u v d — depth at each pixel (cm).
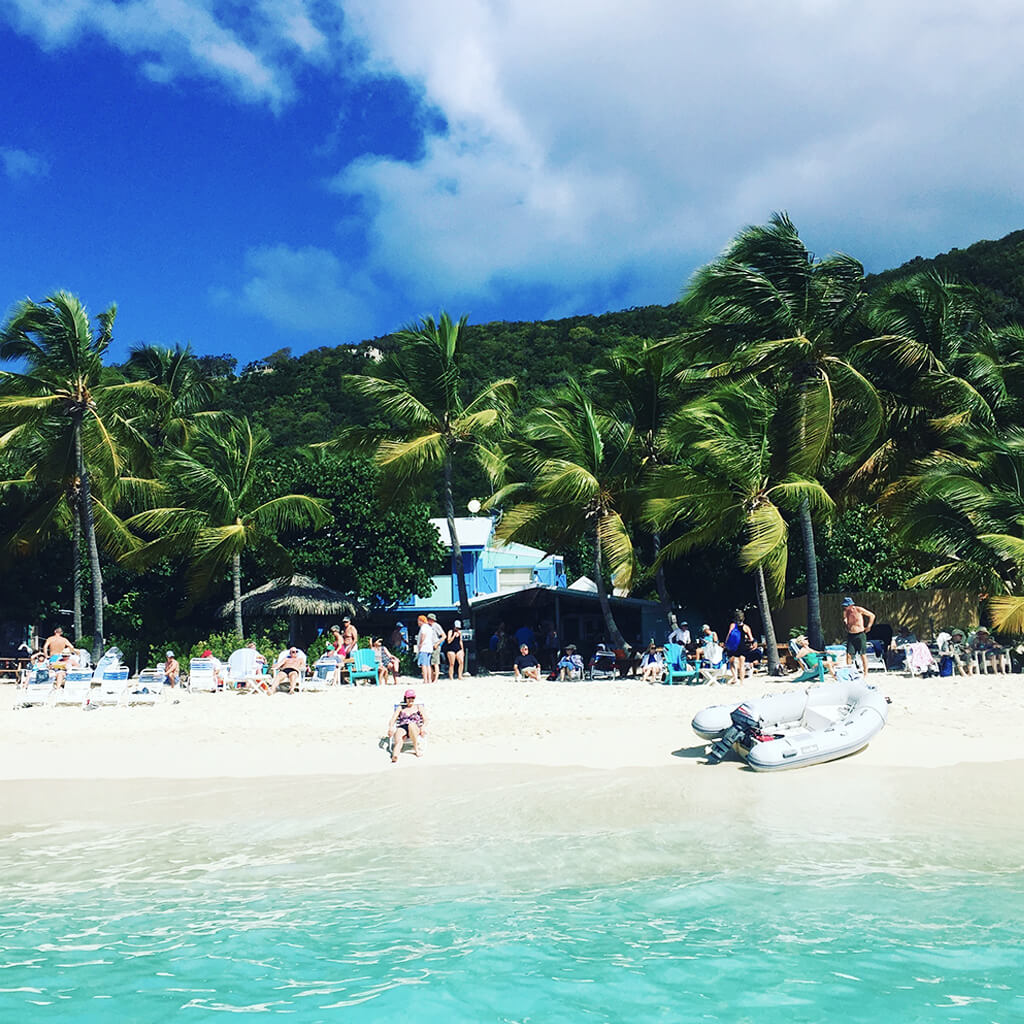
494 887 881
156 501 3030
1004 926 764
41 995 671
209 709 1834
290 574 3050
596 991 668
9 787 1333
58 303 2727
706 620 3472
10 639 3428
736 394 2234
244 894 872
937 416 2491
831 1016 630
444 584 3875
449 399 2784
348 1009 649
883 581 3089
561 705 1800
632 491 2641
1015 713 1588
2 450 2736
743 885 871
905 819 1079
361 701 1888
